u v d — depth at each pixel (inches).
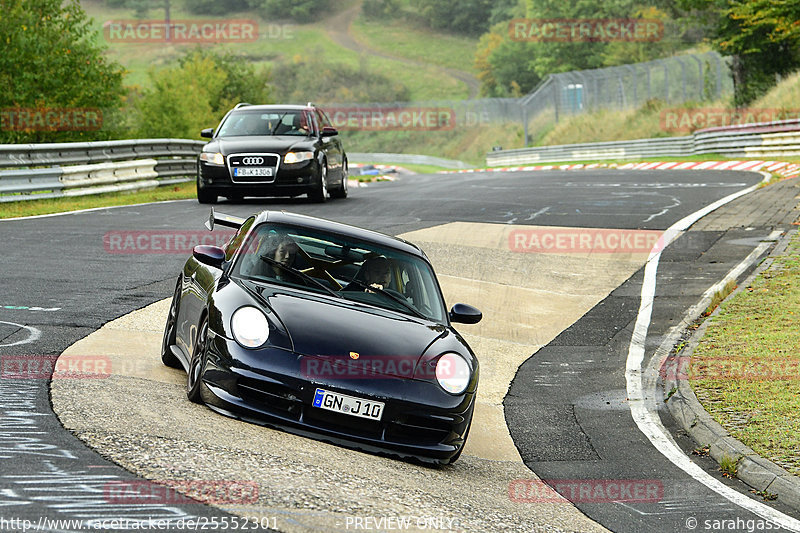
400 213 2089.1
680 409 906.7
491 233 1850.4
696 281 1501.0
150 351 866.8
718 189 2659.9
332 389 642.8
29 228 1626.5
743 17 5083.7
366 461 626.2
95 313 991.6
